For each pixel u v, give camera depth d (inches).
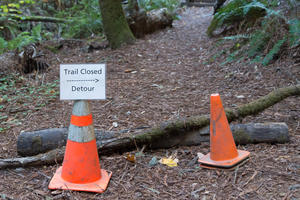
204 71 239.6
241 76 213.5
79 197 97.7
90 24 389.1
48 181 106.9
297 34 205.6
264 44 230.4
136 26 352.2
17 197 97.7
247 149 123.5
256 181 101.6
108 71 252.1
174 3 554.3
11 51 267.4
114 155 124.3
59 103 185.6
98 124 151.9
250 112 140.0
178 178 106.8
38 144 122.9
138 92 200.5
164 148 128.9
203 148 126.7
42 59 278.8
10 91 205.9
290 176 102.3
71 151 103.0
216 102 110.8
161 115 159.9
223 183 102.3
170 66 257.8
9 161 114.6
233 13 269.1
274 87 188.1
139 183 105.0
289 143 125.0
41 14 452.4
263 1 251.3
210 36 329.1
